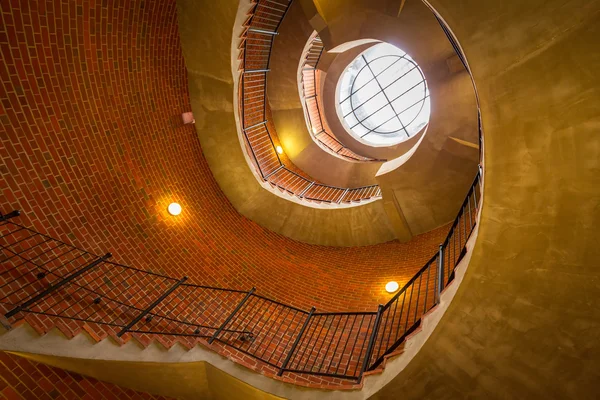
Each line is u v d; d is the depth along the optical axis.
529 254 3.82
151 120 7.68
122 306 6.21
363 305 7.64
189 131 8.43
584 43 3.04
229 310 7.28
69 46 6.10
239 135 8.44
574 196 3.41
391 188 9.35
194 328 6.66
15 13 5.45
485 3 3.42
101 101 6.81
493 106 3.77
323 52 13.73
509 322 3.98
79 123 6.58
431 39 8.52
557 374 3.71
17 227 5.70
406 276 7.99
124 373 5.06
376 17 8.93
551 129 3.44
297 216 9.43
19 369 4.75
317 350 6.64
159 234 7.59
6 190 5.76
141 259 7.08
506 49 3.49
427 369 4.41
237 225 8.99
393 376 4.47
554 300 3.66
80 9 5.95
